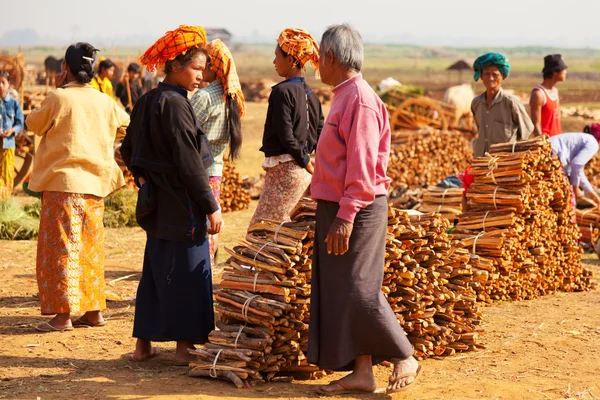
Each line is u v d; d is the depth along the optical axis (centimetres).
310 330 443
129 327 601
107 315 637
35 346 543
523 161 725
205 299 491
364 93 425
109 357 522
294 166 605
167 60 481
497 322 655
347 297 432
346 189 421
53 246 566
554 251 803
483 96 805
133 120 490
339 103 429
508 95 787
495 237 717
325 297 437
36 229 1065
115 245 1008
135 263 883
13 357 516
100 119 575
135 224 1185
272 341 463
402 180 1694
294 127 599
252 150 2256
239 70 9656
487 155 755
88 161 568
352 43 429
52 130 564
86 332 583
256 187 1574
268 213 612
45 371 486
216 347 469
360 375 446
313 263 443
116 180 589
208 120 593
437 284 545
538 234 764
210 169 605
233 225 1211
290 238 477
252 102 3925
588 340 599
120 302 687
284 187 607
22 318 625
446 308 558
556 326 645
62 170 561
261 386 460
